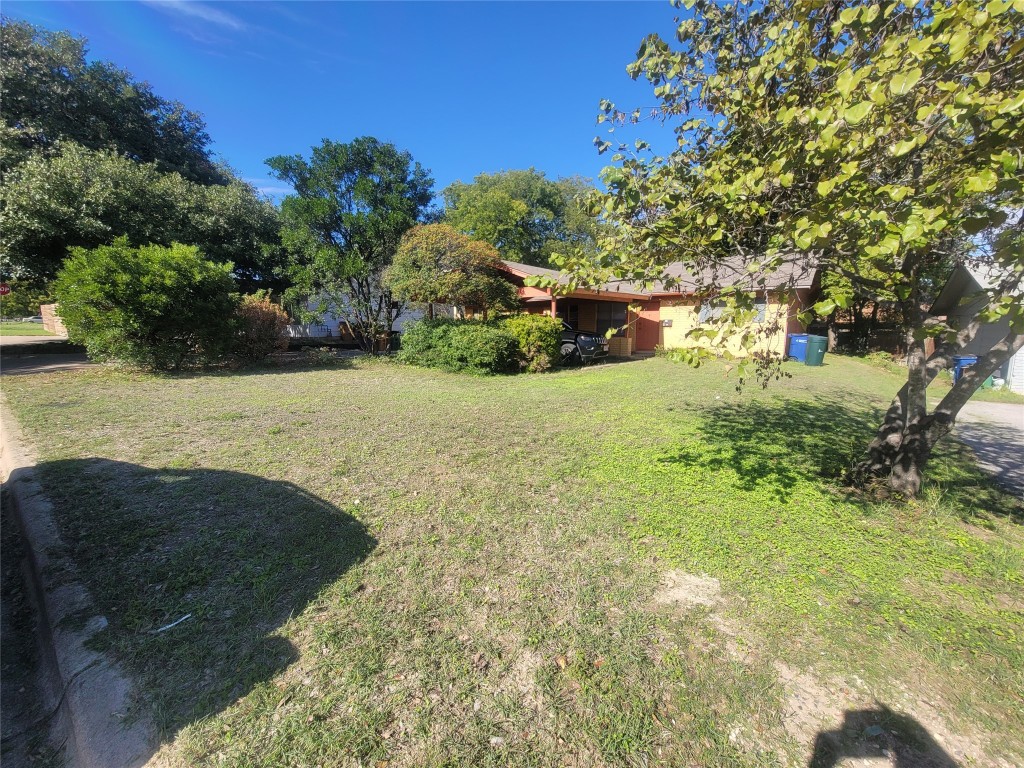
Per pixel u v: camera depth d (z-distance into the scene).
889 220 1.98
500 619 2.39
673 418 6.68
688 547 3.12
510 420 6.51
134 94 18.12
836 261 2.60
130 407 7.09
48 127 15.39
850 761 1.67
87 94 16.70
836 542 3.21
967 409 8.05
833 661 2.14
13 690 2.07
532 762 1.66
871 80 1.98
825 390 9.20
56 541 3.06
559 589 2.65
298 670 2.05
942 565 2.95
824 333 17.73
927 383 3.84
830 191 2.05
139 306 10.09
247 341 12.66
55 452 4.85
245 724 1.79
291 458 4.77
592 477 4.35
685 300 3.38
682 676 2.04
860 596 2.62
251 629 2.30
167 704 1.86
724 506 3.75
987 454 5.45
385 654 2.15
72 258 10.39
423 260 12.59
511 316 13.66
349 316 14.89
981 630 2.36
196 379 10.16
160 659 2.09
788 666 2.11
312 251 13.73
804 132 2.26
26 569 2.99
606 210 2.99
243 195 18.05
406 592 2.61
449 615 2.42
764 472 4.50
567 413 6.98
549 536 3.25
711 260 2.92
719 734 1.78
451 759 1.66
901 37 1.79
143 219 14.18
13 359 13.09
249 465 4.55
